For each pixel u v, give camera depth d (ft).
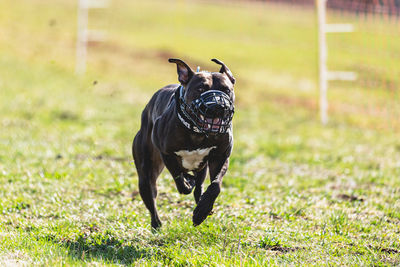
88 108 65.98
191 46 115.44
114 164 40.06
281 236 23.71
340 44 110.42
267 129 62.13
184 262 20.59
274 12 151.02
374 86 88.22
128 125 57.93
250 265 19.66
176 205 29.53
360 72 95.09
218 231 23.54
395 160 45.80
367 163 44.11
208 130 20.95
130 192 32.76
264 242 22.82
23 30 116.16
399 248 22.99
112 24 131.44
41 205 29.09
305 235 24.02
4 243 21.52
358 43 109.60
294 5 158.61
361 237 24.76
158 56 105.91
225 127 21.22
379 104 78.84
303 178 38.45
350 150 50.19
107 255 21.47
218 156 22.95
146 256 21.39
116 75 91.15
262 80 94.53
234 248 21.90
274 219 27.40
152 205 25.25
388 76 92.38
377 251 22.30
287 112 75.72
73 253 20.81
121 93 78.64
